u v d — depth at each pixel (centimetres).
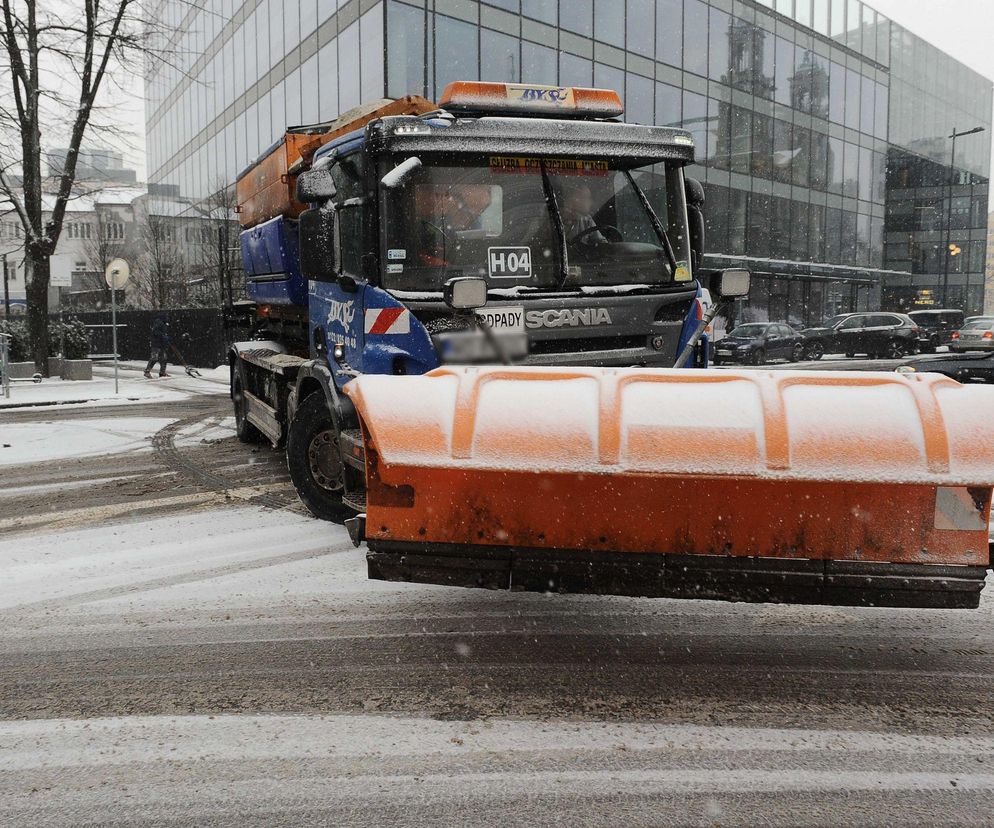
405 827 276
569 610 479
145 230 4341
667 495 359
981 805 287
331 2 2372
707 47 3116
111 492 818
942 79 5100
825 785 300
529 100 600
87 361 2308
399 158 544
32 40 2123
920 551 343
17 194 2264
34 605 496
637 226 589
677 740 332
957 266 5534
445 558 378
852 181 4141
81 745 331
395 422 368
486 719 350
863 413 344
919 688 379
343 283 585
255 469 929
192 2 3662
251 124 3102
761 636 439
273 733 339
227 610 484
